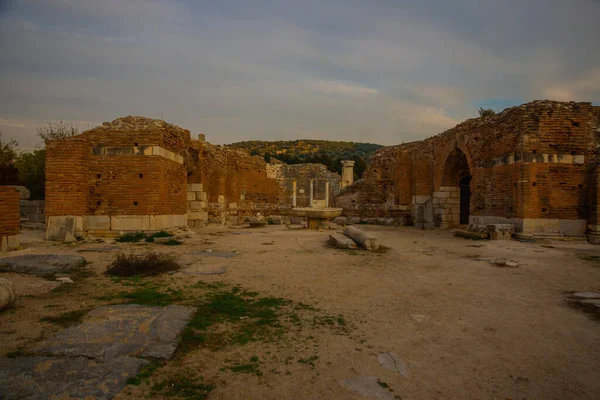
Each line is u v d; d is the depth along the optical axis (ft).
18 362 11.62
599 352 14.34
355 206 96.17
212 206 75.82
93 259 30.37
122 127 44.93
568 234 46.26
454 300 20.92
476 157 59.11
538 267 29.68
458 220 72.59
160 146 44.88
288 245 41.68
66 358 12.07
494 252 37.32
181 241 43.06
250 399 10.62
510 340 15.40
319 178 122.21
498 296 21.72
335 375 12.19
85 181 43.65
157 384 11.09
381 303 20.21
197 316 17.10
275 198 108.58
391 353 13.96
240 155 89.30
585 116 47.55
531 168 46.88
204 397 10.60
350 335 15.62
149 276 25.14
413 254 36.04
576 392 11.55
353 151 387.55
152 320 15.71
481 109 80.23
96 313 16.51
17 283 21.80
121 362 11.97
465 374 12.53
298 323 16.85
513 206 48.78
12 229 33.37
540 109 47.21
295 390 11.18
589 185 46.47
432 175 77.56
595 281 25.14
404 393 11.25
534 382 12.09
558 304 20.24
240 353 13.56
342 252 36.76
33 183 74.02
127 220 43.93
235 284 23.57
